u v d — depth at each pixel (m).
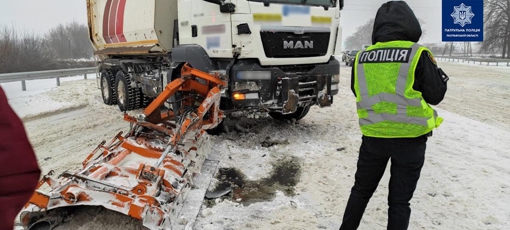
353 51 31.39
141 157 4.01
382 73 2.57
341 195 3.88
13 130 1.15
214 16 5.32
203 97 5.05
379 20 2.70
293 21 5.52
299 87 5.74
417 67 2.46
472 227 3.19
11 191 1.13
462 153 5.18
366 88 2.65
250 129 6.54
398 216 2.58
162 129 4.36
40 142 6.36
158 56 7.54
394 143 2.54
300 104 5.94
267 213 3.50
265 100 5.38
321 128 6.73
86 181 2.94
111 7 8.76
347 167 4.69
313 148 5.53
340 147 5.56
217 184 4.23
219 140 5.83
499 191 3.89
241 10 5.09
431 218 3.35
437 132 6.44
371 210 3.51
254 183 4.27
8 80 11.86
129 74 8.75
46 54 30.28
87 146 6.05
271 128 6.63
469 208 3.53
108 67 10.07
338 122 7.30
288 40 5.49
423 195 3.81
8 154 1.12
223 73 5.32
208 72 5.46
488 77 18.66
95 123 7.81
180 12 6.11
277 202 3.74
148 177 3.12
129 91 8.88
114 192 2.88
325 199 3.80
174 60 6.08
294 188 4.11
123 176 3.43
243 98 5.28
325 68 6.03
